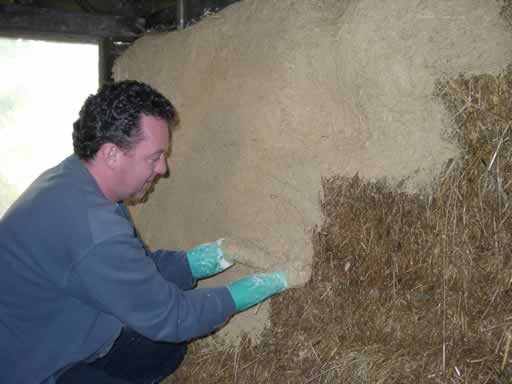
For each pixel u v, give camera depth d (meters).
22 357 1.62
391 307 1.91
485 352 1.65
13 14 3.42
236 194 2.42
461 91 1.75
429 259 1.83
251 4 2.45
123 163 1.64
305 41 2.12
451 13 1.69
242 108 2.37
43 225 1.55
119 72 3.20
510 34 1.66
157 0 3.62
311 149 2.17
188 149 2.66
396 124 1.91
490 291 1.72
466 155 1.77
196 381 2.42
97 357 1.82
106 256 1.51
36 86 4.32
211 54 2.57
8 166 4.43
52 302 1.62
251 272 2.34
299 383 2.00
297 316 2.16
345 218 2.05
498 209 1.71
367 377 1.77
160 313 1.59
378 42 1.82
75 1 3.72
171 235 2.76
